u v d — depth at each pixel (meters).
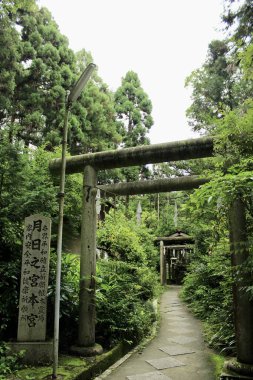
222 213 4.52
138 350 5.87
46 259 4.86
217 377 4.34
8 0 9.31
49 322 5.15
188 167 14.90
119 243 9.32
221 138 4.04
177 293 15.18
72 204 8.07
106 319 5.58
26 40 14.91
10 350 4.43
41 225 4.98
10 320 4.95
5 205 5.49
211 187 3.40
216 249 6.14
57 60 15.17
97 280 5.38
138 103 23.78
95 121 16.75
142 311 7.37
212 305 8.12
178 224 18.94
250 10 6.81
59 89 14.30
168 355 5.52
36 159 7.62
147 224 18.48
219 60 13.86
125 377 4.43
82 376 4.16
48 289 5.05
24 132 13.65
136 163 5.49
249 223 4.32
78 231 9.16
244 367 3.98
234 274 4.14
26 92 14.16
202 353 5.62
